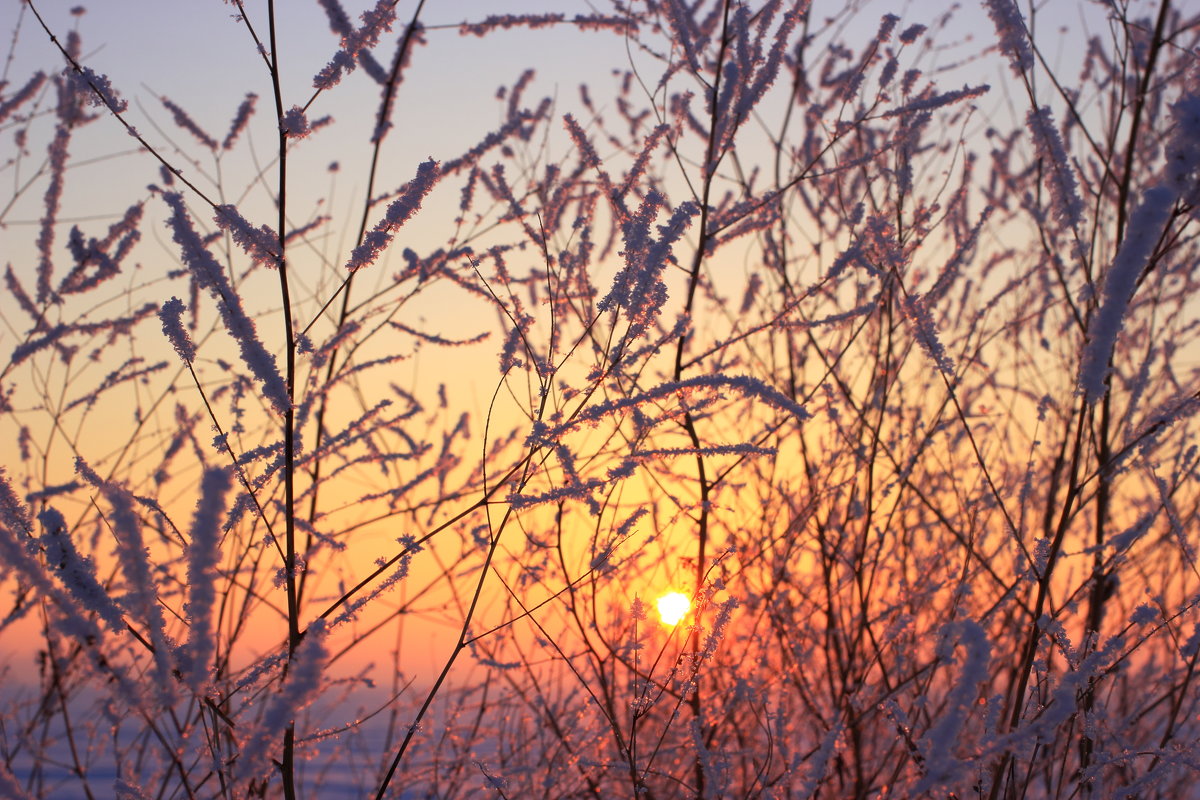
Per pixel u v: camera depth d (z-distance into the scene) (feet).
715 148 8.72
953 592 8.00
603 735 8.41
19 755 7.09
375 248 5.68
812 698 8.68
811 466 10.14
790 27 8.60
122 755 6.90
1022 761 6.83
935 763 4.25
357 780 8.76
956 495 9.28
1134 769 7.82
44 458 8.86
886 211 9.21
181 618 5.16
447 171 8.51
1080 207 7.17
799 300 8.27
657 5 9.42
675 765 8.73
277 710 3.89
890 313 8.79
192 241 5.00
